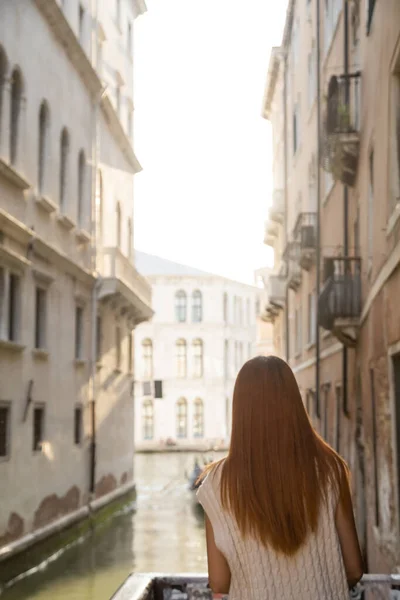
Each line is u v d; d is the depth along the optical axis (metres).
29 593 12.66
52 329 17.45
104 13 24.23
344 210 14.57
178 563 15.23
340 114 13.13
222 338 65.56
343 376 14.71
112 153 25.06
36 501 15.81
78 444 20.08
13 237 14.68
